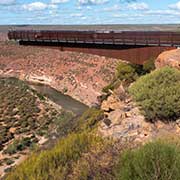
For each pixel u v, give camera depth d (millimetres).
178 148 9016
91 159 10781
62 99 85125
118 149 10930
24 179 11664
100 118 19375
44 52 135125
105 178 9648
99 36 37000
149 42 33312
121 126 14867
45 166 11836
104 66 103375
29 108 75000
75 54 122375
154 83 15742
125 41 34938
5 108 75688
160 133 13633
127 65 37344
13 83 104750
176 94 14656
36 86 103375
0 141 53750
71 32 39438
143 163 8234
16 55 138500
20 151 48812
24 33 43031
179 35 31781
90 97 84438
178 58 23094
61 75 106188
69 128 26797
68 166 11641
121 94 18250
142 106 15078
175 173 8047
